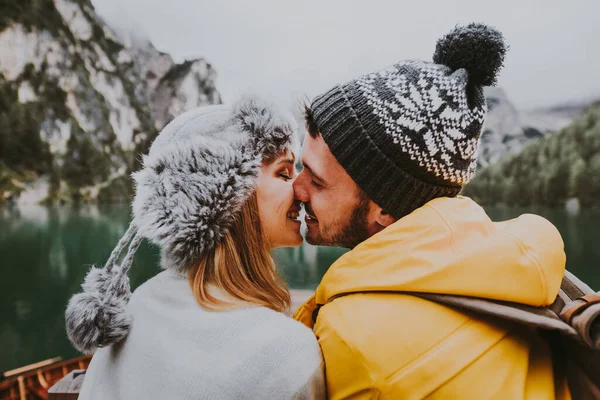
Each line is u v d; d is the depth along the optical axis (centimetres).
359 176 86
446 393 63
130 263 76
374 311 70
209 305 70
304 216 94
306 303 99
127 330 74
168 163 72
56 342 1891
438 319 68
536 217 85
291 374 63
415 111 81
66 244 3897
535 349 74
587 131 6238
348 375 67
